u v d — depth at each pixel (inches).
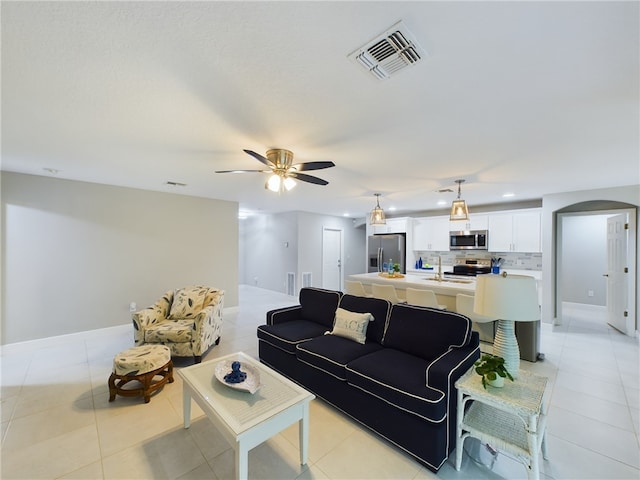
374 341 108.2
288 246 294.0
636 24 43.9
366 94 66.1
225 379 76.3
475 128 84.1
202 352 129.6
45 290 148.3
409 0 40.8
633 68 55.4
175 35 47.7
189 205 201.6
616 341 159.8
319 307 134.4
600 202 181.0
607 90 63.5
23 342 142.3
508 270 225.5
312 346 102.2
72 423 84.9
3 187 137.2
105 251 166.7
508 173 134.5
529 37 47.4
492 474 67.9
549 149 101.3
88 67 56.3
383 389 76.0
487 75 58.4
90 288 161.8
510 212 216.4
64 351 140.9
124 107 72.6
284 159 101.9
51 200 149.4
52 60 54.1
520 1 40.5
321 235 308.0
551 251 185.2
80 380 111.3
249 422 60.7
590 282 235.1
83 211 159.0
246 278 356.2
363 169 128.8
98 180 156.2
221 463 70.6
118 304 171.3
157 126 83.7
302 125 82.6
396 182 154.9
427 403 67.3
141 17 44.1
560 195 181.0
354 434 81.5
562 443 77.8
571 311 230.1
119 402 96.4
